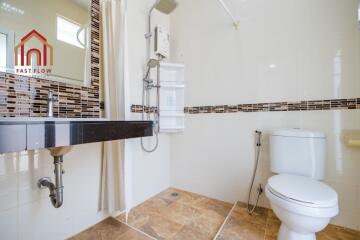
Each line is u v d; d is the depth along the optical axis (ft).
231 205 5.41
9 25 3.06
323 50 4.39
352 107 4.10
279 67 4.88
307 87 4.55
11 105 3.03
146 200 5.69
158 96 5.82
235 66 5.50
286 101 4.79
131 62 5.23
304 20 4.59
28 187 3.25
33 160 3.30
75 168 3.94
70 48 3.81
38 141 1.90
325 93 4.36
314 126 4.47
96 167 4.35
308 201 2.79
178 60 6.59
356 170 4.09
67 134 2.14
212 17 5.92
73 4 3.88
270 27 5.00
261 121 5.11
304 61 4.58
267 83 5.03
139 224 4.39
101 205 4.42
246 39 5.34
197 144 6.19
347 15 4.16
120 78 4.43
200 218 4.68
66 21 3.77
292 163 4.17
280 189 3.19
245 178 5.34
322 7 4.40
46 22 3.49
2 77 2.95
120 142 4.43
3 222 2.99
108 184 4.37
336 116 4.25
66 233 3.80
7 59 3.02
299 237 3.18
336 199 2.90
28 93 3.22
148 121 3.45
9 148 1.71
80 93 3.95
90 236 3.92
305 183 3.47
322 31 4.40
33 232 3.32
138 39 5.47
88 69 4.10
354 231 4.06
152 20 5.96
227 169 5.63
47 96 3.43
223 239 3.78
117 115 4.39
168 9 5.27
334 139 4.26
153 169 6.03
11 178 3.06
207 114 5.98
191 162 6.31
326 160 4.23
